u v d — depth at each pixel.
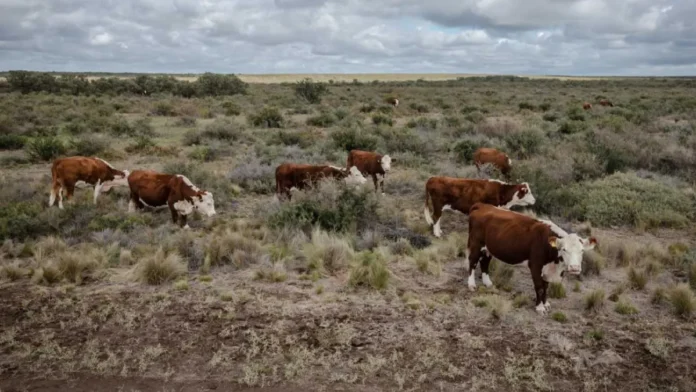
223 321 7.35
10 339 6.79
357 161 15.84
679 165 17.42
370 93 69.00
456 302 8.02
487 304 7.81
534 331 7.08
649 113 35.75
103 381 5.97
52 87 59.81
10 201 13.11
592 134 20.36
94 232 10.81
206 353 6.57
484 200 11.01
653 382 5.91
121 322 7.31
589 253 9.40
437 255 9.80
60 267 8.86
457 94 67.88
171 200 11.76
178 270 8.91
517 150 20.92
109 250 9.82
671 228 11.85
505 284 8.64
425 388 5.83
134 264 9.47
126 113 40.41
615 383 5.91
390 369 6.20
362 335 6.98
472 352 6.55
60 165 12.68
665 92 72.12
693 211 12.61
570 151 18.39
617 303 7.72
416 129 28.88
